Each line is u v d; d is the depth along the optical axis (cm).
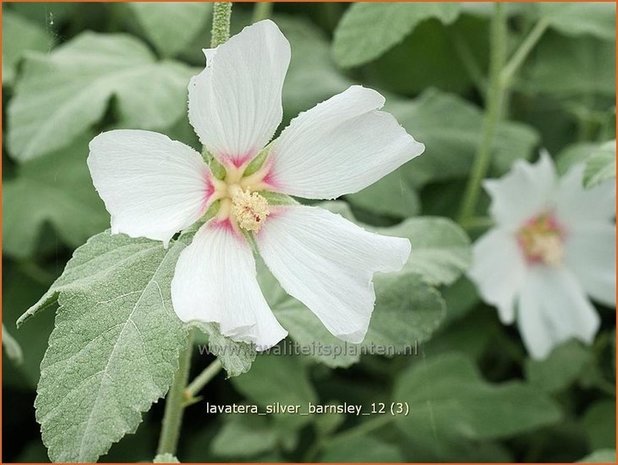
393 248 38
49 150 52
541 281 59
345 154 39
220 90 38
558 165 59
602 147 46
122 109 53
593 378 60
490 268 56
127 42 56
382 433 58
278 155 39
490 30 63
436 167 59
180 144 38
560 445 61
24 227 57
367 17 51
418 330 43
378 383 60
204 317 36
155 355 37
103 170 36
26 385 57
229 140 38
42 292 58
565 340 59
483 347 58
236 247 38
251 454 52
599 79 63
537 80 63
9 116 53
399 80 65
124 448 57
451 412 54
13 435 58
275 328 37
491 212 56
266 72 38
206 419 58
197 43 63
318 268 38
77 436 36
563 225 59
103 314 37
